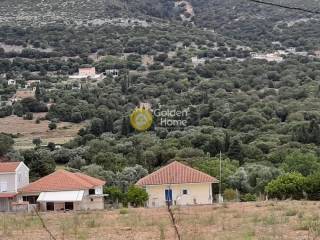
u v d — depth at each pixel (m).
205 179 46.06
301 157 62.81
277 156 71.25
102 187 50.50
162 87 123.56
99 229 21.19
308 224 19.38
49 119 109.69
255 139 81.81
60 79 142.88
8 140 86.62
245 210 27.09
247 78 133.50
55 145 87.62
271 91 118.62
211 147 77.69
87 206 47.00
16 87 132.12
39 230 21.72
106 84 130.38
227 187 55.59
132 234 19.42
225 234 18.33
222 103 105.19
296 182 42.31
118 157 73.44
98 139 85.69
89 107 109.38
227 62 153.25
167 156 74.00
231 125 92.19
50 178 49.22
